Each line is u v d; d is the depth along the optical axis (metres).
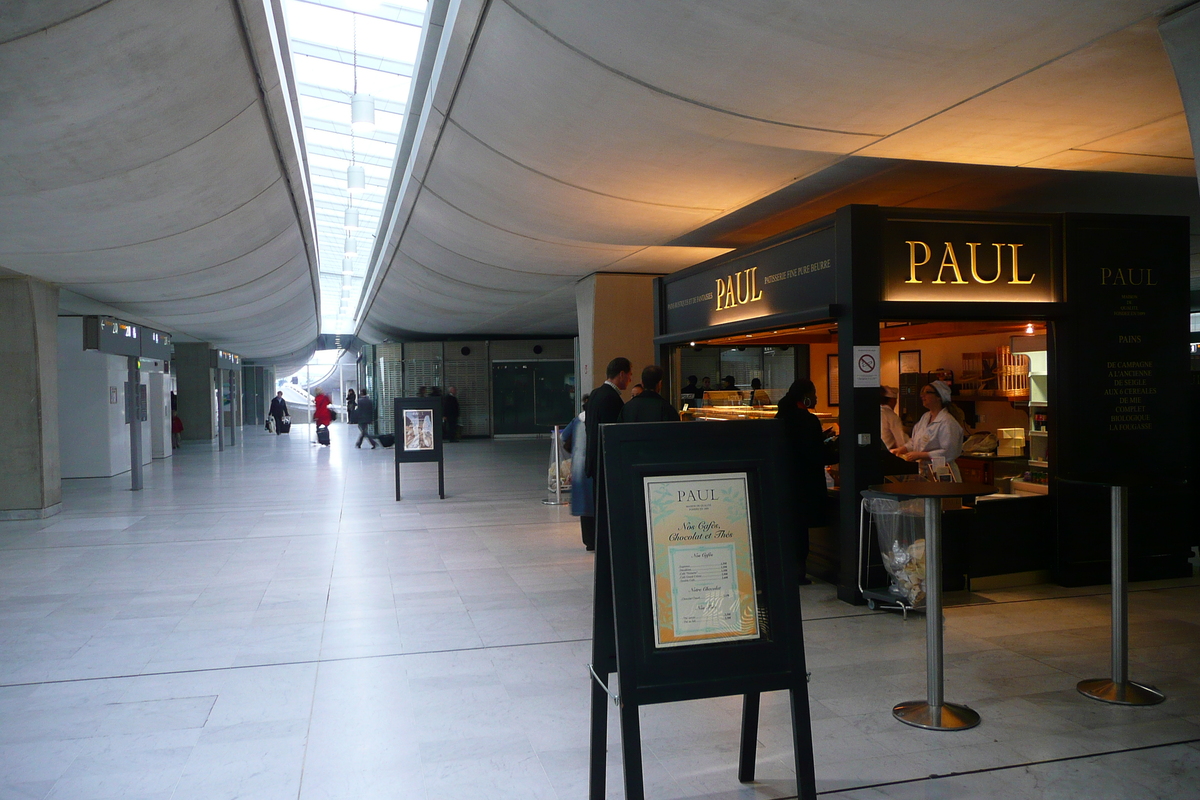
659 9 5.03
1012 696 4.42
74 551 9.02
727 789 3.43
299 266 17.95
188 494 14.16
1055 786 3.41
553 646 5.48
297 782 3.57
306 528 10.43
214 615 6.36
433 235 14.22
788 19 4.71
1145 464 7.00
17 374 11.44
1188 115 4.22
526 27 6.09
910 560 6.01
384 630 5.91
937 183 8.40
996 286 6.70
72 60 5.63
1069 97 5.51
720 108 6.24
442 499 13.08
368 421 25.62
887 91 5.52
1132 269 6.97
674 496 2.98
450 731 4.10
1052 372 6.89
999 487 7.53
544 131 7.82
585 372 15.33
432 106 8.80
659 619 2.88
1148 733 3.93
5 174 7.03
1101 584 6.88
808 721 2.98
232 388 28.48
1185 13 4.16
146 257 10.87
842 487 6.53
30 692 4.71
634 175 8.38
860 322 6.36
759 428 3.13
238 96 7.51
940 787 3.41
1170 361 7.05
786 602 3.02
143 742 4.01
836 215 6.56
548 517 11.12
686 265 14.07
